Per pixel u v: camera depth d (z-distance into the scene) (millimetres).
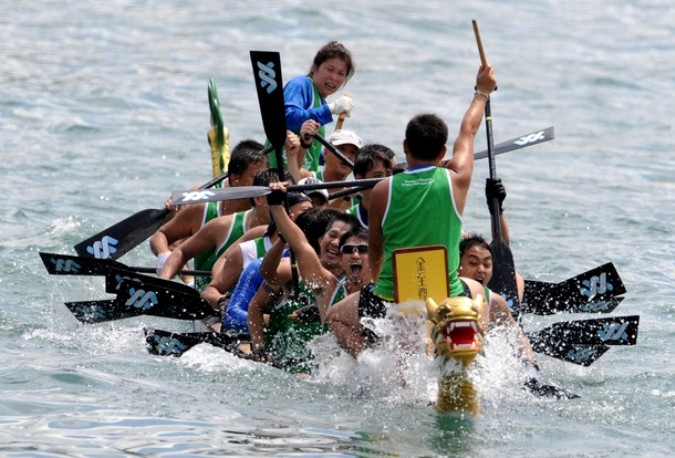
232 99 67188
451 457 20625
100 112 62844
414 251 23453
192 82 70688
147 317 33031
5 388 24141
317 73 35906
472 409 23156
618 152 58219
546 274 36531
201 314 29672
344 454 20578
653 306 33125
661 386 25953
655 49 86062
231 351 27594
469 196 48438
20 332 29828
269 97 27422
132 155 54250
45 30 83500
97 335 30016
